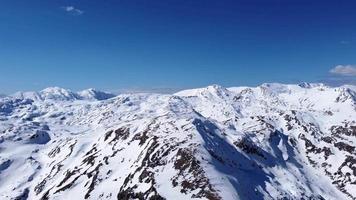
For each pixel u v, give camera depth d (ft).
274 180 532.32
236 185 401.29
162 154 453.99
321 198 566.36
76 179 495.41
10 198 531.91
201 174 396.98
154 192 381.60
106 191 432.66
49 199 469.98
